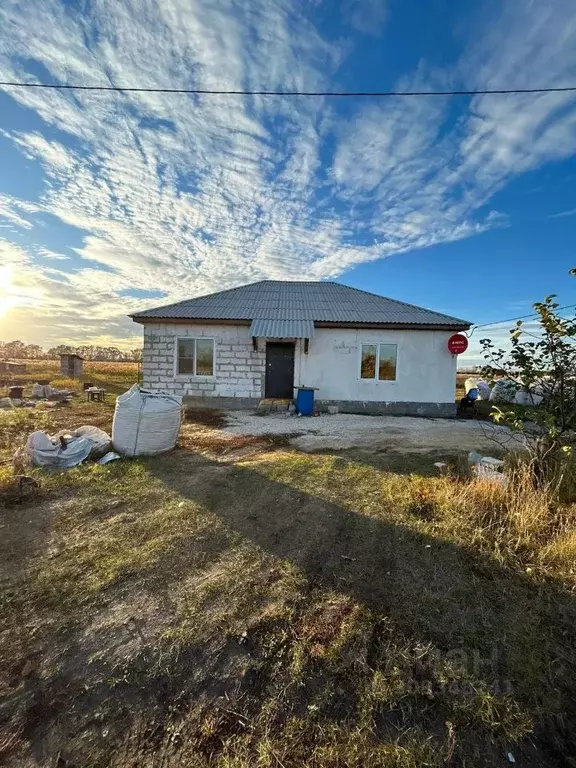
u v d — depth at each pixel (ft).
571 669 9.07
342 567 13.14
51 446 24.40
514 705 8.11
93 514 17.17
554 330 19.17
